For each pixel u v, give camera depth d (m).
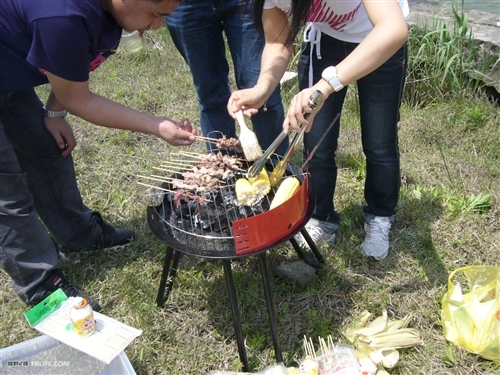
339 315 2.36
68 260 2.71
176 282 2.53
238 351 2.12
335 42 2.18
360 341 2.13
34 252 2.26
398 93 2.21
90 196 3.16
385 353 2.11
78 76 1.74
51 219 2.53
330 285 2.47
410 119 3.76
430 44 3.92
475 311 2.17
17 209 2.13
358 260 2.62
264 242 1.83
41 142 2.29
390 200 2.56
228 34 2.65
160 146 3.70
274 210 1.78
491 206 2.92
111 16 1.73
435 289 2.44
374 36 1.69
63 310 2.03
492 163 3.30
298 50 4.45
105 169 3.43
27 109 2.20
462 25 3.92
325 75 1.75
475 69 3.91
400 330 2.18
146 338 2.27
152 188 2.13
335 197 3.07
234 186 2.10
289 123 1.85
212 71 2.82
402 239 2.75
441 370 2.09
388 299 2.41
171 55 5.04
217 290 2.50
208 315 2.39
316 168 2.49
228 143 2.13
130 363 2.03
